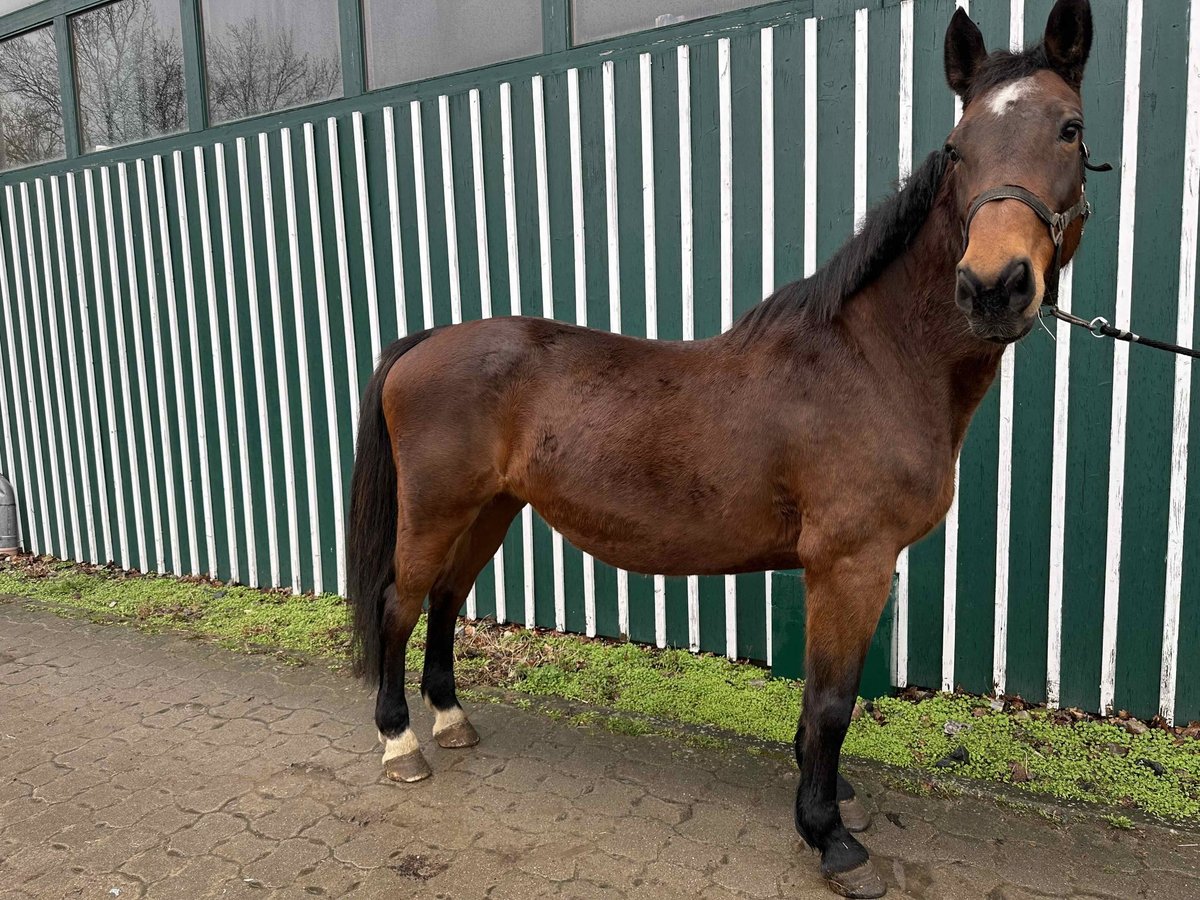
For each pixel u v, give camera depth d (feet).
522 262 12.35
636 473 7.16
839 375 6.57
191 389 15.85
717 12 10.95
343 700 10.41
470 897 6.52
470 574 9.30
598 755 8.84
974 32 6.29
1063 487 9.34
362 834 7.43
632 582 11.97
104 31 16.63
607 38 11.43
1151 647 9.17
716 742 9.06
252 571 15.61
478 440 7.97
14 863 7.11
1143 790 7.86
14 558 18.62
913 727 9.25
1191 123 8.36
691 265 11.10
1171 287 8.64
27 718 10.02
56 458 18.12
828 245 10.19
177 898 6.60
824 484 6.51
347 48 13.52
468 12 12.74
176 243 15.51
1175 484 8.84
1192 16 8.23
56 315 17.47
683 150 10.92
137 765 8.80
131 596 15.26
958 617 10.07
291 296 14.39
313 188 13.83
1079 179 5.71
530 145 11.99
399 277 13.38
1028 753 8.63
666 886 6.61
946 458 6.60
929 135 9.45
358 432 8.99
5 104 18.70
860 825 7.28
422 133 12.81
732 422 6.88
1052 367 9.22
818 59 9.93
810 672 6.73
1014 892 6.44
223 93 15.29
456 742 9.02
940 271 6.26
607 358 7.63
